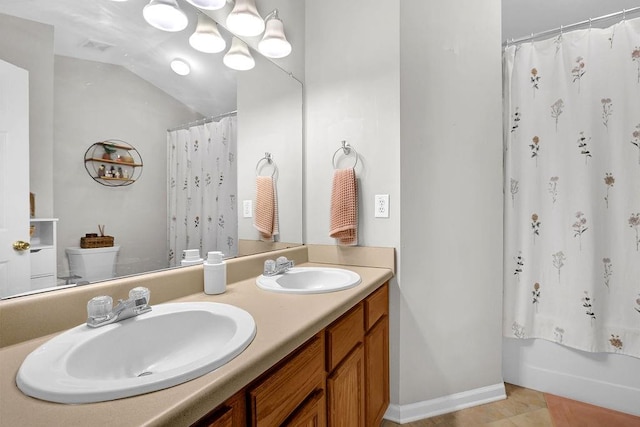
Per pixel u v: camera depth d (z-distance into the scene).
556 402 1.71
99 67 0.92
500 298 1.77
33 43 0.78
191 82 1.20
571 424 1.54
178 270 1.06
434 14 1.63
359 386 1.18
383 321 1.47
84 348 0.64
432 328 1.62
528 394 1.79
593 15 2.06
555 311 1.73
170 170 1.13
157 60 1.08
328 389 0.94
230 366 0.57
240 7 1.30
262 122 1.53
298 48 1.78
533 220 1.77
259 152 1.52
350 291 1.13
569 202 1.69
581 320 1.65
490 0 1.77
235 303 0.98
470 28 1.71
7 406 0.45
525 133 1.79
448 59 1.66
